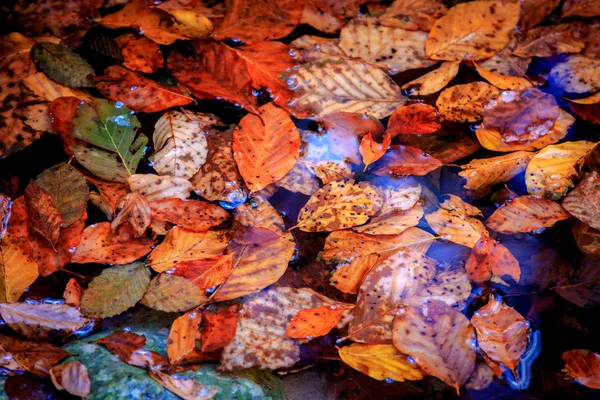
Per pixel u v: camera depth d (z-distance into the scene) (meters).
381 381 0.84
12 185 0.89
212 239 0.87
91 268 0.87
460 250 0.89
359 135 0.93
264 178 0.90
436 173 0.92
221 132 0.92
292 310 0.85
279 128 0.91
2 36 0.93
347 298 0.87
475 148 0.93
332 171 0.91
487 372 0.84
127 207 0.88
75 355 0.81
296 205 0.90
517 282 0.88
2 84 0.91
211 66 0.94
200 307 0.85
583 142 0.92
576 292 0.88
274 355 0.83
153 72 0.94
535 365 0.85
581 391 0.84
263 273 0.86
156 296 0.85
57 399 0.80
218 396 0.80
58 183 0.88
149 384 0.80
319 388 0.84
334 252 0.88
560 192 0.91
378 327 0.85
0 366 0.80
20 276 0.84
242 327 0.84
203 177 0.90
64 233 0.86
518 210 0.90
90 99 0.92
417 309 0.85
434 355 0.83
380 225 0.89
